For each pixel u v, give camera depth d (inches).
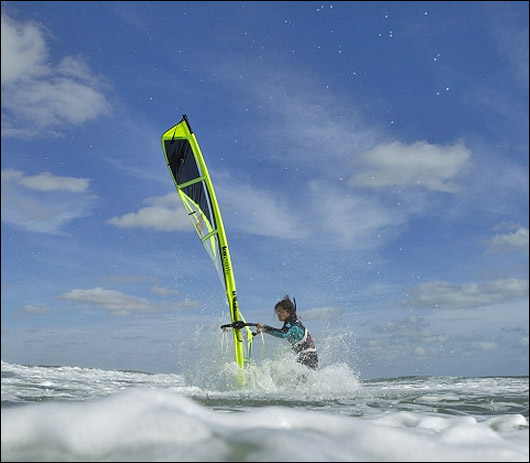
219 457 50.3
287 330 255.9
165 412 60.7
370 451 57.2
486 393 196.9
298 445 54.4
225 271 269.0
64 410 59.4
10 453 51.2
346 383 237.9
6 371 255.3
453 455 57.3
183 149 282.2
